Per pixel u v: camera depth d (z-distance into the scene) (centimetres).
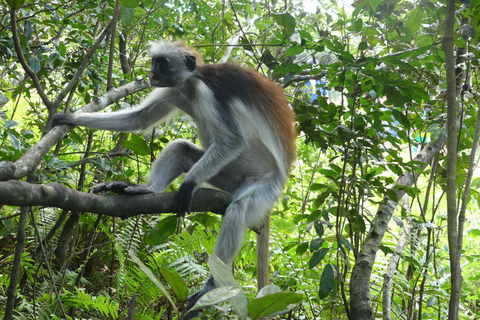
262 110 481
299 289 486
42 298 448
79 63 486
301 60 557
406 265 642
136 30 657
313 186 425
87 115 423
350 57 376
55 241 527
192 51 491
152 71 462
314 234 664
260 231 464
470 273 669
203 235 524
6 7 456
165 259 513
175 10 718
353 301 381
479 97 508
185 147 494
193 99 481
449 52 347
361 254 415
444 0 460
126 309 489
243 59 798
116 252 538
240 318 180
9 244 571
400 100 409
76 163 471
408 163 413
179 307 514
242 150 468
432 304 451
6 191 253
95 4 489
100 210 326
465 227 741
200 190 419
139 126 495
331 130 457
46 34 632
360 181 388
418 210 900
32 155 311
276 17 390
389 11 530
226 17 694
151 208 360
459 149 494
